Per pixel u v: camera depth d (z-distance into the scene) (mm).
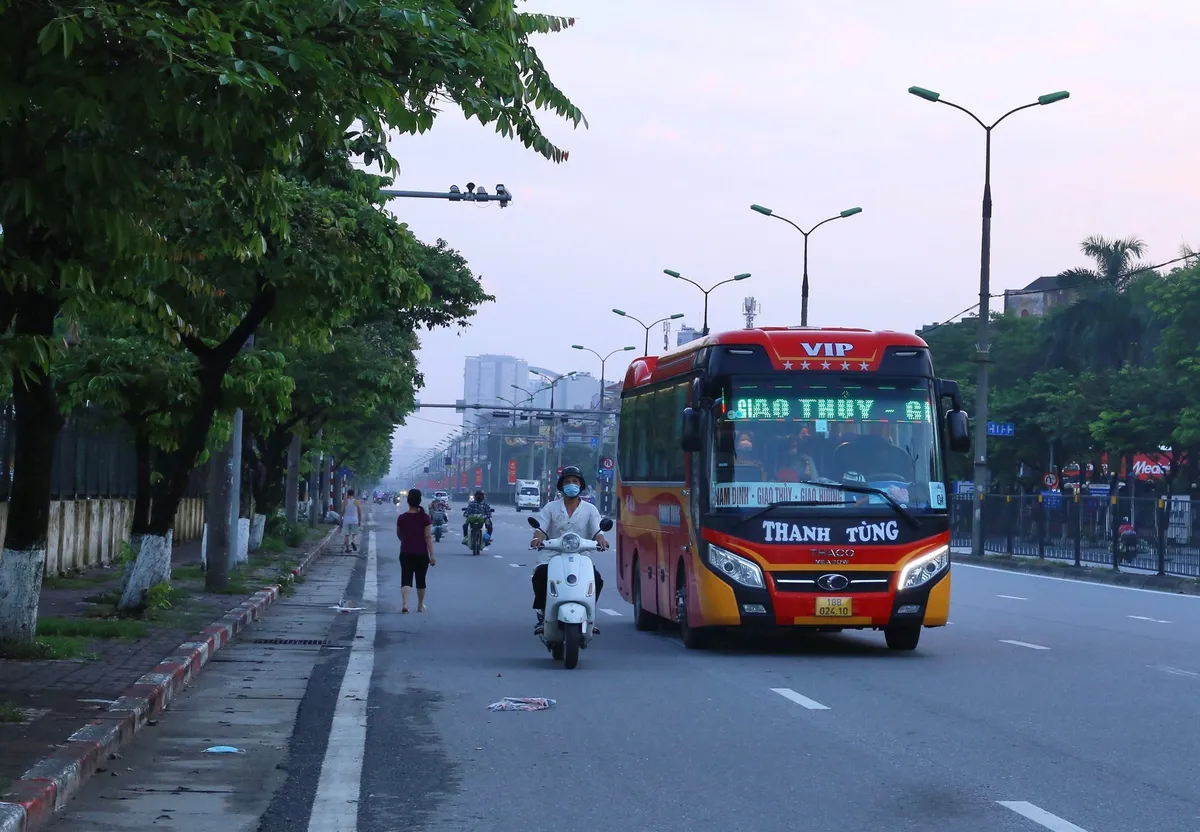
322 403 34406
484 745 9781
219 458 22578
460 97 9055
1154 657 15664
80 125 8141
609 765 9023
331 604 23469
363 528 72312
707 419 16047
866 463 15922
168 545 17484
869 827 7270
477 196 26797
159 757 9172
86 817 7391
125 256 9750
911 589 15680
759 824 7363
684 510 16781
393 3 8812
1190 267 52812
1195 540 33219
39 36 7441
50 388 12812
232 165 9367
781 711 11375
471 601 24656
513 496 146125
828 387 16078
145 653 13672
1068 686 13000
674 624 19734
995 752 9461
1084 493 60625
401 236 16016
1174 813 7570
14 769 7770
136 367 18219
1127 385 55812
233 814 7586
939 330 74375
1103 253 61250
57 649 12953
